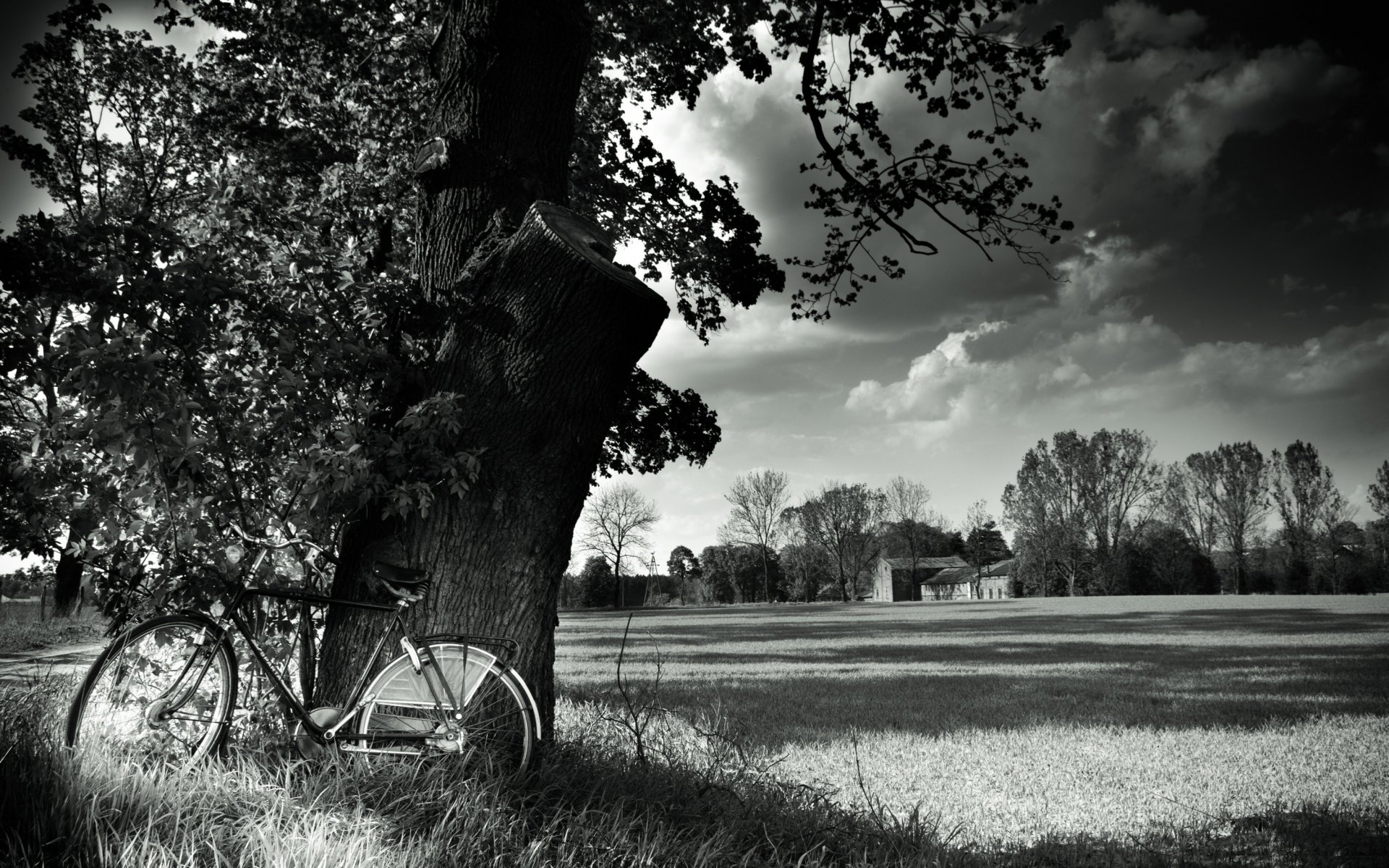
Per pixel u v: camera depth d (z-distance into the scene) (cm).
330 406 466
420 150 518
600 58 1129
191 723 375
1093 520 8844
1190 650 2345
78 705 355
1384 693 1423
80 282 396
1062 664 1997
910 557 12119
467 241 502
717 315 1331
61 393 412
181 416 399
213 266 430
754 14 955
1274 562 8300
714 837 371
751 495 10381
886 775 786
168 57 1981
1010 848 545
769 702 1290
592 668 1827
